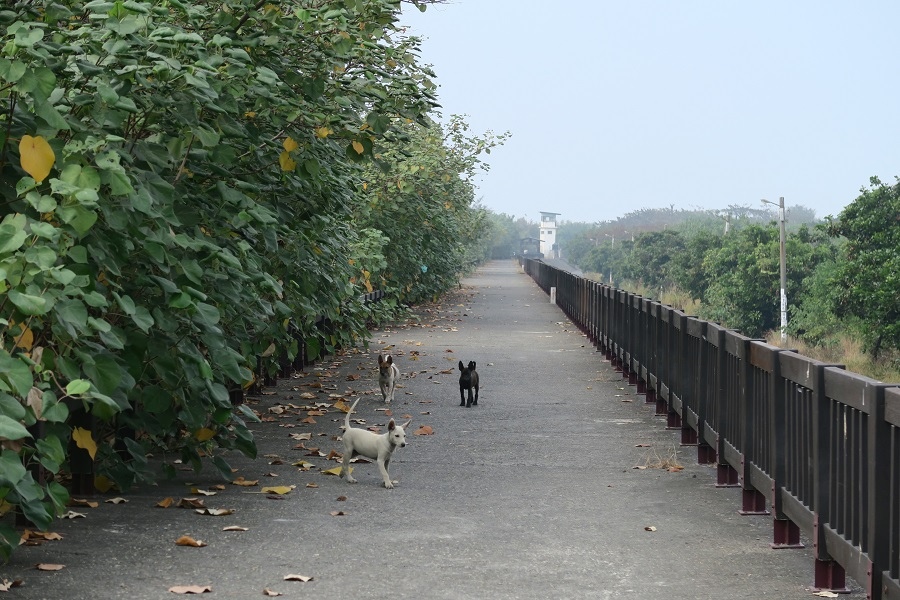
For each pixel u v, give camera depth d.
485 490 8.34
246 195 8.70
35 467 6.34
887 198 44.84
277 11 8.39
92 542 6.35
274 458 9.49
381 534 6.77
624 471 9.27
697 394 10.06
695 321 10.05
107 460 7.61
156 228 7.36
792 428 6.48
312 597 5.32
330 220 12.16
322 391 14.62
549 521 7.25
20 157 6.09
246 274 8.16
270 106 8.64
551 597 5.40
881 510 4.85
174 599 5.23
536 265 67.44
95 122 6.52
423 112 9.70
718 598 5.44
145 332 7.20
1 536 5.31
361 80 9.30
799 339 53.72
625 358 16.58
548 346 22.59
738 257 63.97
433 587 5.55
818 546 5.67
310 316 12.64
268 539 6.56
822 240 64.62
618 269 137.50
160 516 7.14
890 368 40.88
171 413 7.73
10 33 5.98
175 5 6.85
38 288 5.39
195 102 7.24
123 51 6.44
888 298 41.59
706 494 8.28
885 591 4.78
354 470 9.17
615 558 6.25
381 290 26.53
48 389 5.71
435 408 13.24
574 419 12.45
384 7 9.10
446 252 36.06
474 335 25.42
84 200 5.57
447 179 30.25
